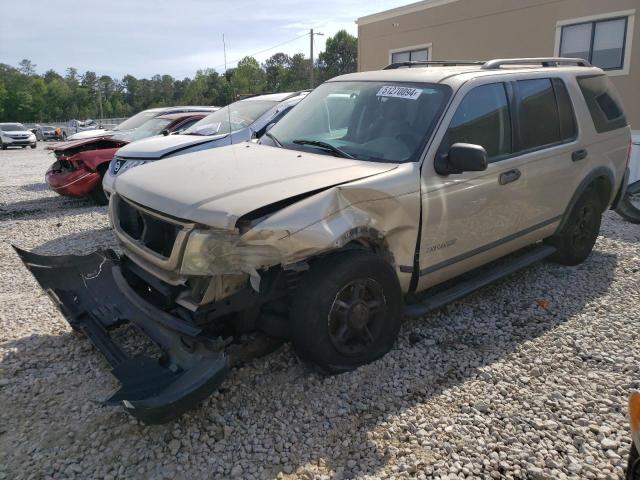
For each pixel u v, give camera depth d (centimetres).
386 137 399
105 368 368
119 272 389
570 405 328
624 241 667
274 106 774
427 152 378
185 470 275
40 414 319
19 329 430
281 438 297
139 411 253
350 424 308
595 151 536
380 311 362
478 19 1909
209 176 350
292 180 334
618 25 1584
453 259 410
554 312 456
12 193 1151
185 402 264
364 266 339
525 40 1797
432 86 416
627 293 496
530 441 297
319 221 313
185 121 1034
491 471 275
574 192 518
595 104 549
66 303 400
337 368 346
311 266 336
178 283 320
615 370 368
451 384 349
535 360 379
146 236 350
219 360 282
